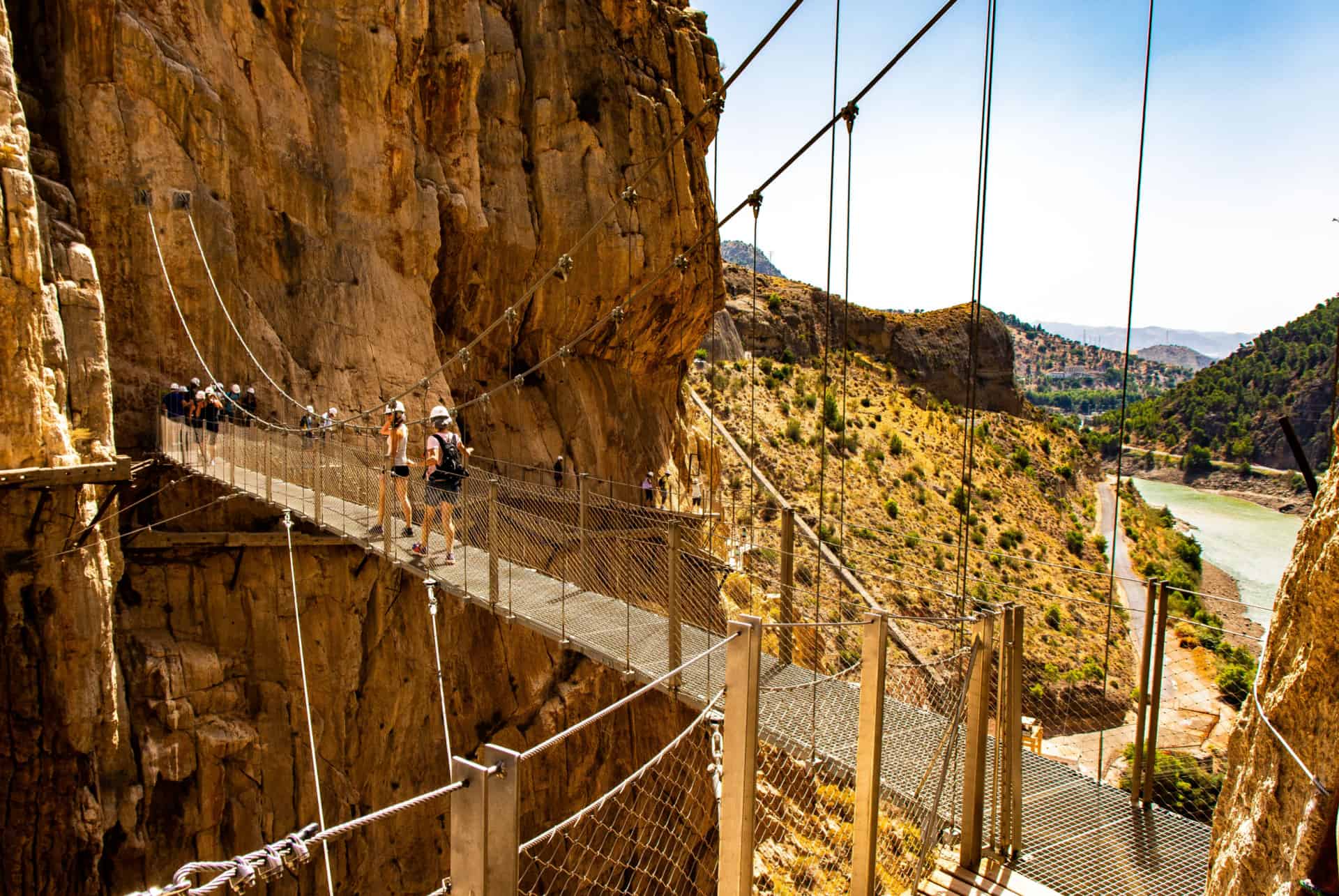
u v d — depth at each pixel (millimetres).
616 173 24125
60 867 11695
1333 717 2609
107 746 12227
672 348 27969
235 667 14016
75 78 14531
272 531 14477
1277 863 2902
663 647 7793
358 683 15383
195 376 15203
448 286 21422
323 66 18078
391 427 10453
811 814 5160
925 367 95938
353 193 18281
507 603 8758
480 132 22188
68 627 11781
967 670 4699
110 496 12305
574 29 23938
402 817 15859
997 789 4824
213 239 15688
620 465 25016
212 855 13227
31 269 11609
